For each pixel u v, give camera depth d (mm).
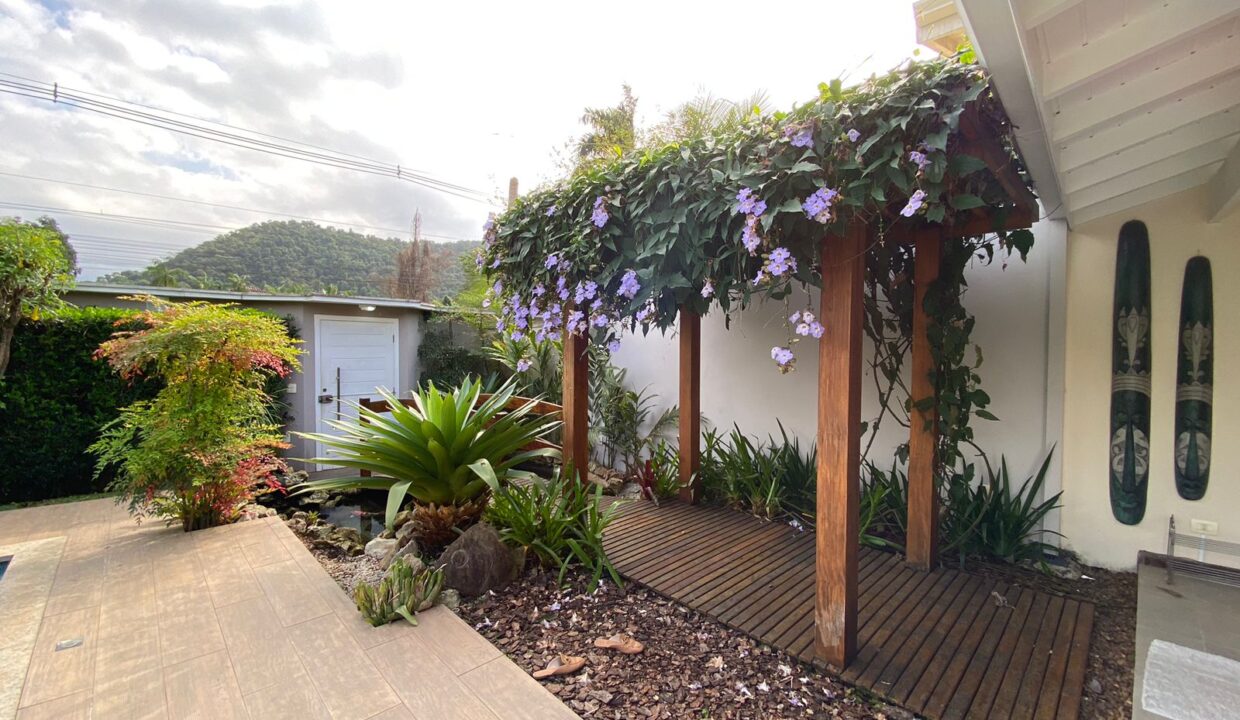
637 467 4516
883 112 1686
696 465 4141
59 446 4512
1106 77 1732
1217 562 2625
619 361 5762
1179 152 2123
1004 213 2359
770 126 1946
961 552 2926
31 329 4422
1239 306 2566
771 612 2408
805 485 3842
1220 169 2402
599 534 3002
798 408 4266
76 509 4055
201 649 2125
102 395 4707
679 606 2527
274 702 1800
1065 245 3023
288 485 5074
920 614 2375
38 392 4457
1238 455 2588
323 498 4918
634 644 2186
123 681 1910
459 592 2646
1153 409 2795
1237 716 1676
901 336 3373
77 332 4613
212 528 3609
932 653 2070
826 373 2008
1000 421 3279
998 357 3283
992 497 3068
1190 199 2670
